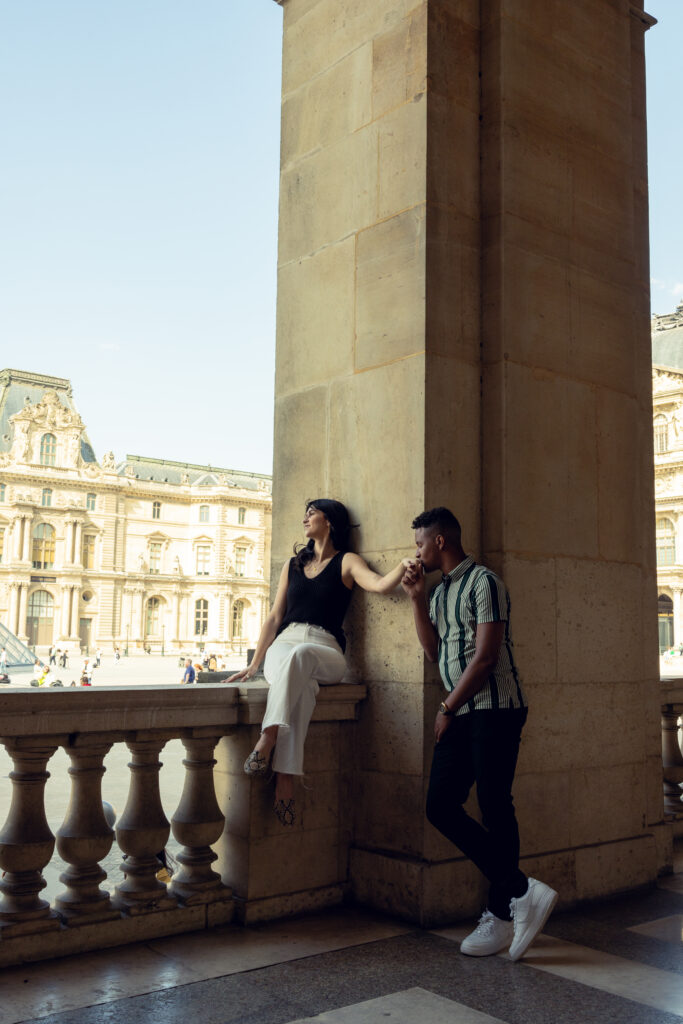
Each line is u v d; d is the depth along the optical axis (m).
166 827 3.18
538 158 3.97
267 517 94.44
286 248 4.39
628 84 4.55
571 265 4.08
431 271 3.60
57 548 79.88
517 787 3.56
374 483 3.73
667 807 5.11
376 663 3.66
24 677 41.44
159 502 89.00
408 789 3.45
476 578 2.99
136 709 3.04
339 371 3.98
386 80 3.88
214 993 2.61
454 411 3.63
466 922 3.40
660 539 68.06
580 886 3.73
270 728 3.17
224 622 88.62
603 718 3.97
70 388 92.94
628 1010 2.52
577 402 4.03
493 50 3.89
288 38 4.51
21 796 2.89
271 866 3.39
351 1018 2.44
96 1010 2.46
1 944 2.77
